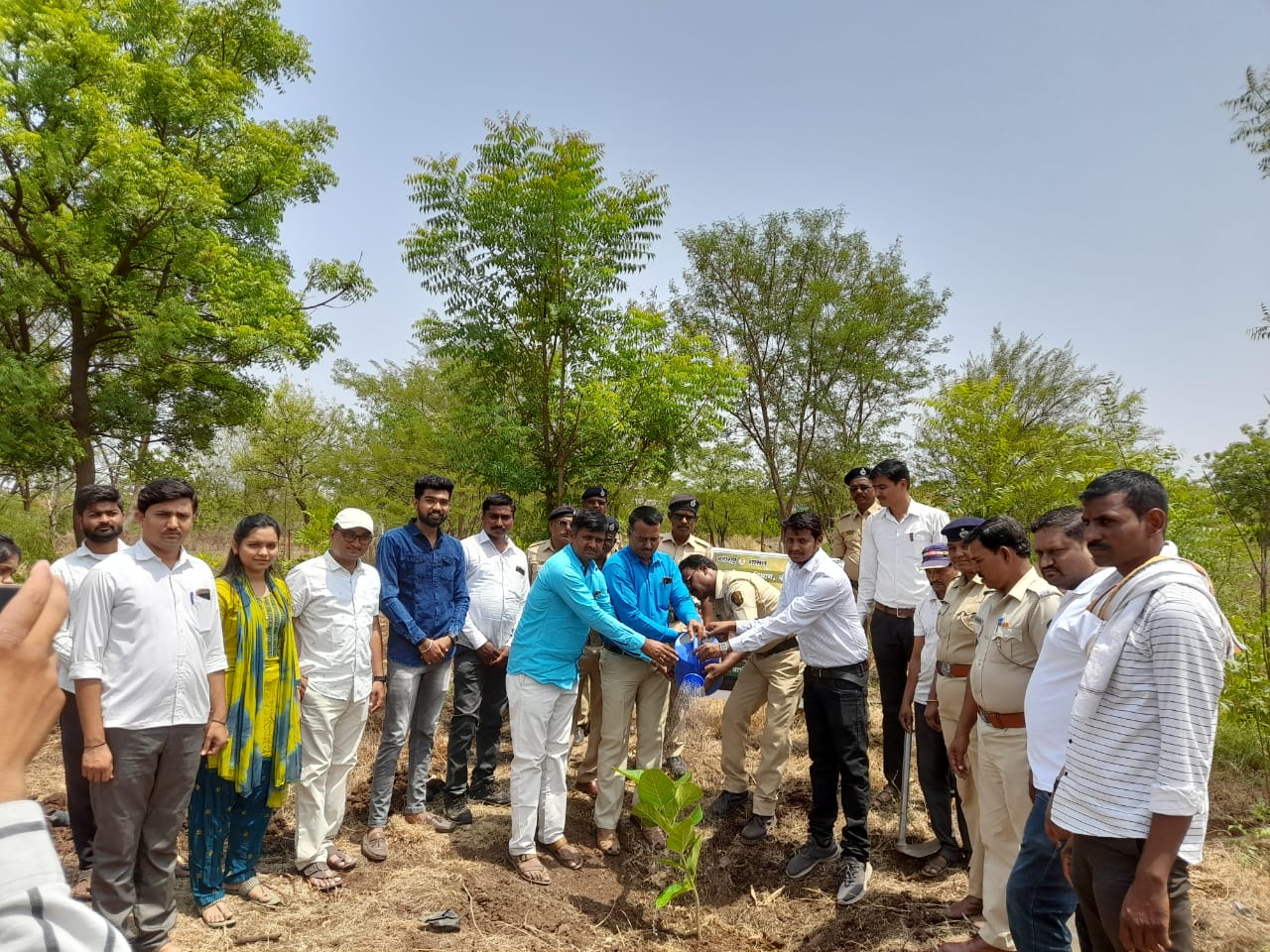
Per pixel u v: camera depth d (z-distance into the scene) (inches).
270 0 667.4
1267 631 243.1
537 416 343.0
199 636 146.9
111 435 631.8
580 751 269.7
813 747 189.9
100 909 136.8
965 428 406.0
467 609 210.4
